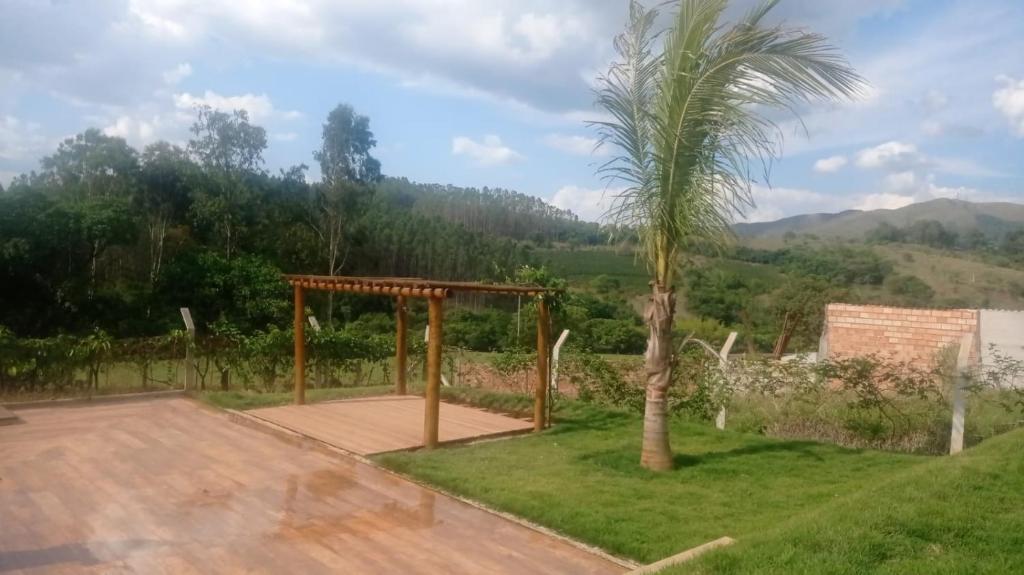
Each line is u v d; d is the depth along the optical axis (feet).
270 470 21.11
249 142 102.22
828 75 19.74
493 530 16.53
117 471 20.52
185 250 86.84
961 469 17.92
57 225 69.82
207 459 22.16
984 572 12.17
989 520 14.55
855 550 13.03
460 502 18.56
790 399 28.53
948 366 26.61
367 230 103.40
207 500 18.10
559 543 15.87
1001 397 26.16
